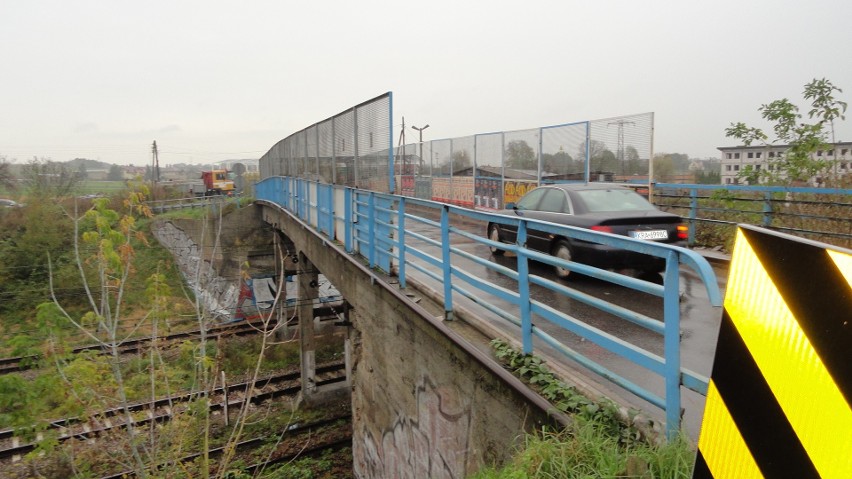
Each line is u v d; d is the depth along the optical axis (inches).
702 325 247.1
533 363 179.8
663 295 122.7
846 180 422.6
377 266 356.8
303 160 692.7
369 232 358.9
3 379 276.1
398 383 313.0
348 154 450.3
